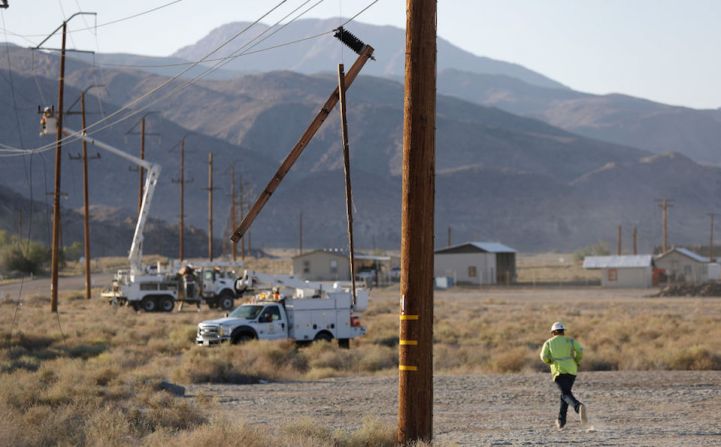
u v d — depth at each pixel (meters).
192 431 61.28
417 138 50.44
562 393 66.00
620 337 155.62
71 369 101.88
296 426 59.59
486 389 93.06
